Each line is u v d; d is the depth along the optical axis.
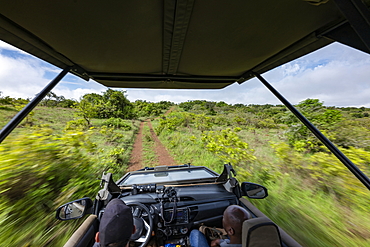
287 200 3.74
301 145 5.59
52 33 1.61
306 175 4.48
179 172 2.90
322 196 3.67
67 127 7.89
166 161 8.48
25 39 1.67
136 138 15.48
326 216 3.11
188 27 1.56
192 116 22.84
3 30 1.53
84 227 1.68
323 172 4.19
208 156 8.27
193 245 1.58
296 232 2.81
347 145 4.94
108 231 1.08
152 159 8.79
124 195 2.20
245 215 1.33
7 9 1.29
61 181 3.84
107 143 10.39
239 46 1.94
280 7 1.34
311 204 3.49
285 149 5.60
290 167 4.97
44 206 3.22
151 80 2.95
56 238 2.72
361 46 1.42
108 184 2.01
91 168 4.95
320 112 6.09
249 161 6.05
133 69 2.52
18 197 3.02
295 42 1.87
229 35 1.71
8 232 2.58
